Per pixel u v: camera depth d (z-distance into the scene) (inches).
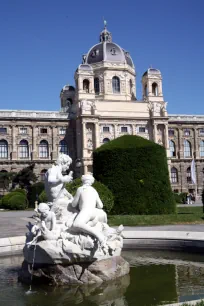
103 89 3666.3
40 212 374.3
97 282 364.2
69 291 347.3
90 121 3326.8
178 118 3811.5
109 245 374.6
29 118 3395.7
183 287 362.0
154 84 3693.4
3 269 450.6
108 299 327.9
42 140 3444.9
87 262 364.5
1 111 3380.9
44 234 363.6
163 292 346.6
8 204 2046.0
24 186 2822.3
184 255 512.7
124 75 3735.2
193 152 3774.6
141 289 356.8
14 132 3366.1
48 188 414.9
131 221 880.3
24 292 348.2
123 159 1007.0
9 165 3304.6
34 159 3373.5
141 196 991.0
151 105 3555.6
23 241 550.9
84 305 313.6
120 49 3818.9
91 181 396.2
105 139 3422.7
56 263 360.2
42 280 369.4
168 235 562.9
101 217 387.5
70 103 4126.5
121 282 380.8
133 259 497.0
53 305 313.9
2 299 329.7
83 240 356.8
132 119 3496.6
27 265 384.5
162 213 1001.5
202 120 3833.7
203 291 347.3
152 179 1005.8
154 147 1024.9
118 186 995.3
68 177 415.2
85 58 3850.9
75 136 3513.8
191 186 3705.7
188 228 786.2
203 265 454.9
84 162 3257.9
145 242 564.1
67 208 400.8
